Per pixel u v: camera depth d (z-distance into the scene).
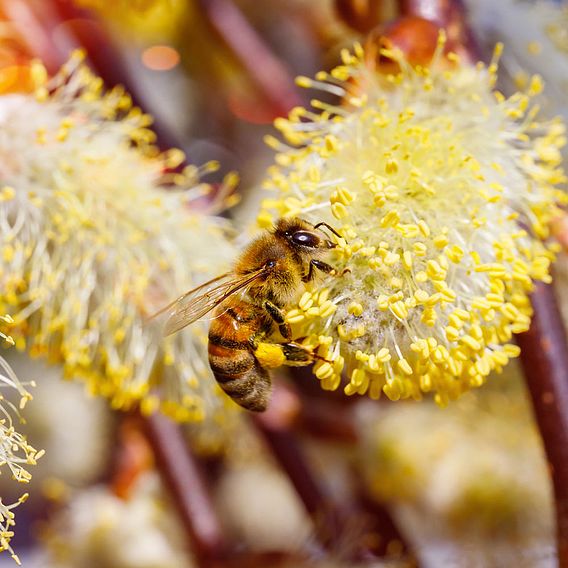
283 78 0.27
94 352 0.22
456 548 0.25
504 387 0.25
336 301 0.21
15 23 0.24
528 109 0.24
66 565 0.25
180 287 0.22
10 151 0.22
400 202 0.21
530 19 0.24
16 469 0.20
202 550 0.25
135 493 0.25
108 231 0.22
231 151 0.28
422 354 0.20
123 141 0.23
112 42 0.25
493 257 0.21
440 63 0.22
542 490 0.25
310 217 0.21
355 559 0.24
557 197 0.21
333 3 0.23
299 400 0.25
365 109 0.21
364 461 0.25
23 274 0.22
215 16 0.27
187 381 0.23
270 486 0.27
